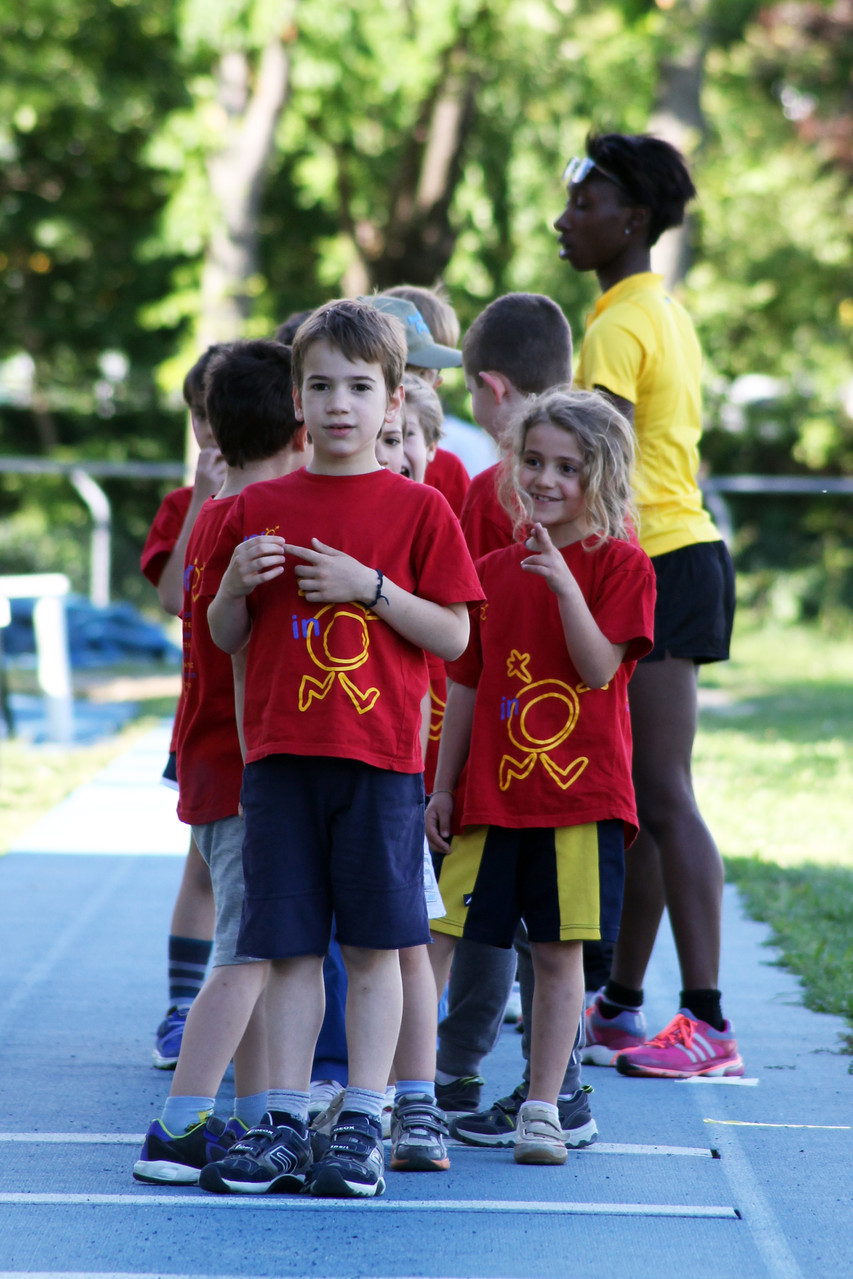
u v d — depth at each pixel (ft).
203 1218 31.35
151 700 152.97
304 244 278.67
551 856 36.11
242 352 38.50
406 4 191.31
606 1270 29.14
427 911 35.60
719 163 265.95
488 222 221.05
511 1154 37.04
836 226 284.41
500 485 38.99
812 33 289.94
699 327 267.39
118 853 77.97
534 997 36.60
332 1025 40.88
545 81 204.64
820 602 255.29
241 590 33.06
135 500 270.87
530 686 36.86
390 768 33.14
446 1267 29.07
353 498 34.17
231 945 35.14
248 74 211.00
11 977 54.03
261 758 33.22
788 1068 44.75
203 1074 34.27
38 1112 39.24
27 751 115.14
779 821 88.12
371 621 33.32
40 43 225.35
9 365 297.94
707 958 45.01
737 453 290.35
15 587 117.29
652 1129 38.78
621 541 37.60
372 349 33.60
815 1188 34.12
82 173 271.69
